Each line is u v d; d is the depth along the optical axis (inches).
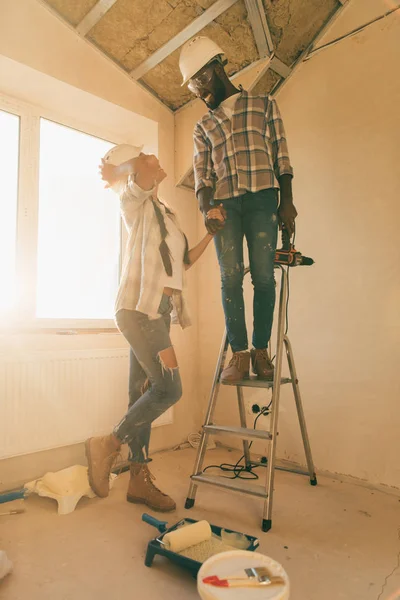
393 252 81.4
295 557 56.3
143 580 51.2
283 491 80.1
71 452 86.6
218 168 76.4
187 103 110.7
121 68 99.3
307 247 94.7
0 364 74.7
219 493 78.8
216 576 41.2
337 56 92.0
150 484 72.9
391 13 84.1
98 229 102.5
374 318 83.4
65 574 52.1
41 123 94.2
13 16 81.8
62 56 88.4
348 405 86.1
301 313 95.0
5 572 50.6
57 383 82.3
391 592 48.8
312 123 95.7
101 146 105.9
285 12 86.7
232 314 73.2
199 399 116.0
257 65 96.9
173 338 110.2
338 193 90.4
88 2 85.0
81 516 68.7
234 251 73.6
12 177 88.1
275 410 67.2
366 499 76.6
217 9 85.6
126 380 94.3
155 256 68.7
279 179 74.7
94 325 97.1
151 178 67.9
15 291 85.7
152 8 86.0
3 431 74.7
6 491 77.5
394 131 82.5
